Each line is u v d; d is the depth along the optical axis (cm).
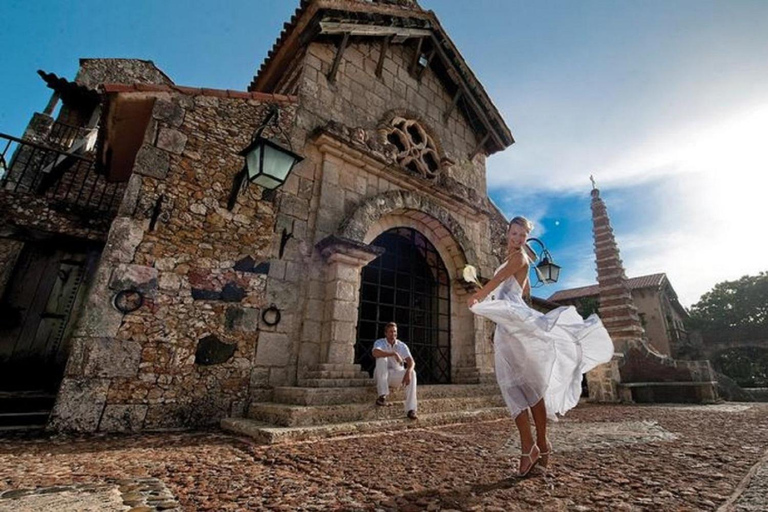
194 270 477
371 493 193
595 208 1268
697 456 269
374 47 862
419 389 562
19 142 674
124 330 414
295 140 633
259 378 492
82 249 733
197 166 514
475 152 1036
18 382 638
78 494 191
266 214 562
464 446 324
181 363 441
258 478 225
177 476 230
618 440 343
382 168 736
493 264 951
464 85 987
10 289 663
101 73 1136
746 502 162
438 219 802
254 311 511
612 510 161
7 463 256
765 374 2392
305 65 704
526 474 216
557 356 230
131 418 396
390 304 739
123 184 927
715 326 2627
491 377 751
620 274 1139
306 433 359
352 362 549
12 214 652
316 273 585
